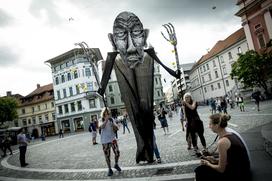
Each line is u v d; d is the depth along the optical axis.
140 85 8.71
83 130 57.59
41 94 72.31
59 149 19.44
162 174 6.87
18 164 13.70
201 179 3.74
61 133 43.62
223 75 63.53
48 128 70.19
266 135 5.91
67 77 59.56
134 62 8.71
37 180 8.56
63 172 9.28
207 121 20.81
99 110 57.75
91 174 8.28
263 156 5.57
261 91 38.22
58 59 60.47
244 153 3.43
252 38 40.25
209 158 3.86
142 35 8.77
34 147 26.52
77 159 12.12
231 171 3.38
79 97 57.69
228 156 3.40
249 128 11.95
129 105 8.73
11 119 60.59
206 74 71.50
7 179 9.50
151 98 8.70
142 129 8.58
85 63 57.56
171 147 10.91
